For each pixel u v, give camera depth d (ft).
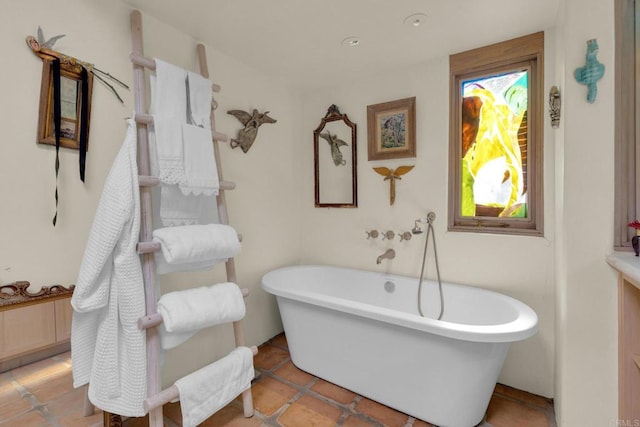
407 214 7.50
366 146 8.04
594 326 4.18
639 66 4.00
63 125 4.42
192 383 4.41
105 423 4.31
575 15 4.25
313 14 5.34
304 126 9.11
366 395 5.74
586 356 4.23
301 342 6.56
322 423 5.10
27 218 4.16
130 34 5.12
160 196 4.98
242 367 5.08
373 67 7.42
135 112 4.51
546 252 5.90
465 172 6.97
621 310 3.92
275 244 8.30
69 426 4.51
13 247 4.07
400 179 7.57
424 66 7.15
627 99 4.05
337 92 8.48
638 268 3.16
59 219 4.43
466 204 6.96
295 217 9.00
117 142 4.97
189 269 4.83
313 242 9.05
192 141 5.00
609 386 4.12
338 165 8.51
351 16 5.40
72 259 4.57
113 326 4.10
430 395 5.06
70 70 4.43
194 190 4.96
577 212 4.27
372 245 8.05
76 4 4.50
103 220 4.01
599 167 4.16
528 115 6.20
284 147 8.52
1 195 3.96
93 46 4.68
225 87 6.81
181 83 5.00
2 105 3.92
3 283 4.01
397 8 5.17
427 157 7.19
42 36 4.18
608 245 4.12
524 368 6.08
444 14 5.33
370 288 7.77
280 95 8.30
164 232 4.37
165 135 4.65
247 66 7.32
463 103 6.97
